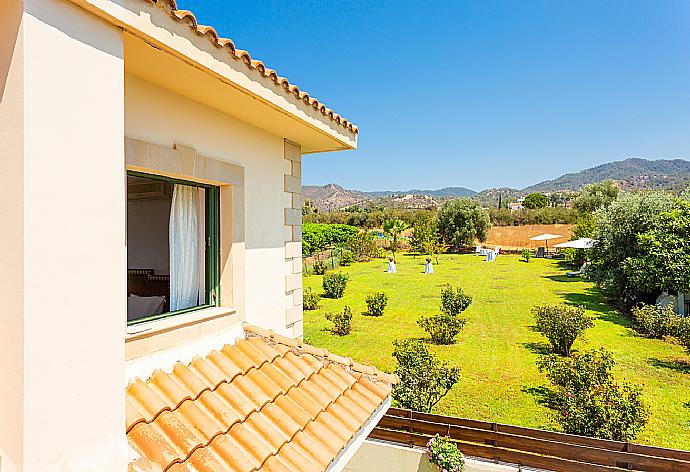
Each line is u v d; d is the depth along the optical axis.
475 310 20.55
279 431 3.62
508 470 7.10
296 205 6.22
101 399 2.34
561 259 42.84
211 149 4.48
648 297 19.56
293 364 4.71
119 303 2.46
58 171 2.14
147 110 3.70
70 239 2.19
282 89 4.49
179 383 3.66
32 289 2.02
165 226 6.22
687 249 17.84
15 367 2.00
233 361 4.34
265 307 5.45
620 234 20.84
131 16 2.56
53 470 2.10
